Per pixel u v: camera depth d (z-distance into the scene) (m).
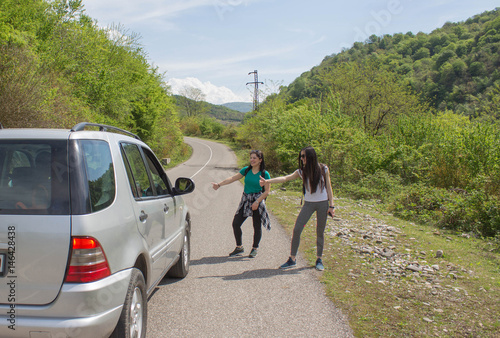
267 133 27.16
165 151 34.66
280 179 5.50
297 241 5.46
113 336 2.57
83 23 17.20
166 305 4.07
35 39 12.30
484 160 12.77
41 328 2.24
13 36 9.65
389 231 7.94
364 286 4.71
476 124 14.12
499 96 16.89
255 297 4.32
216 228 8.36
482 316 3.80
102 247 2.41
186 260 5.11
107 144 3.00
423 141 17.50
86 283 2.31
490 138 13.12
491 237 7.65
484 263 5.74
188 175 23.30
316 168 5.30
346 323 3.65
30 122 9.43
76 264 2.29
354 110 27.28
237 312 3.89
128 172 3.21
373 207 11.65
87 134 2.77
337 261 5.80
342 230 7.88
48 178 2.43
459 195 10.36
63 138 2.57
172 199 4.44
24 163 2.49
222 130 85.19
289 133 21.66
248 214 6.00
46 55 12.60
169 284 4.76
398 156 16.77
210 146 59.25
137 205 3.13
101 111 17.48
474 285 4.73
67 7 14.86
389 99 26.78
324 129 18.86
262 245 6.81
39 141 2.55
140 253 3.00
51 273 2.29
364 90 27.36
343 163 17.91
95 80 15.85
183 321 3.67
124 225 2.76
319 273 5.21
